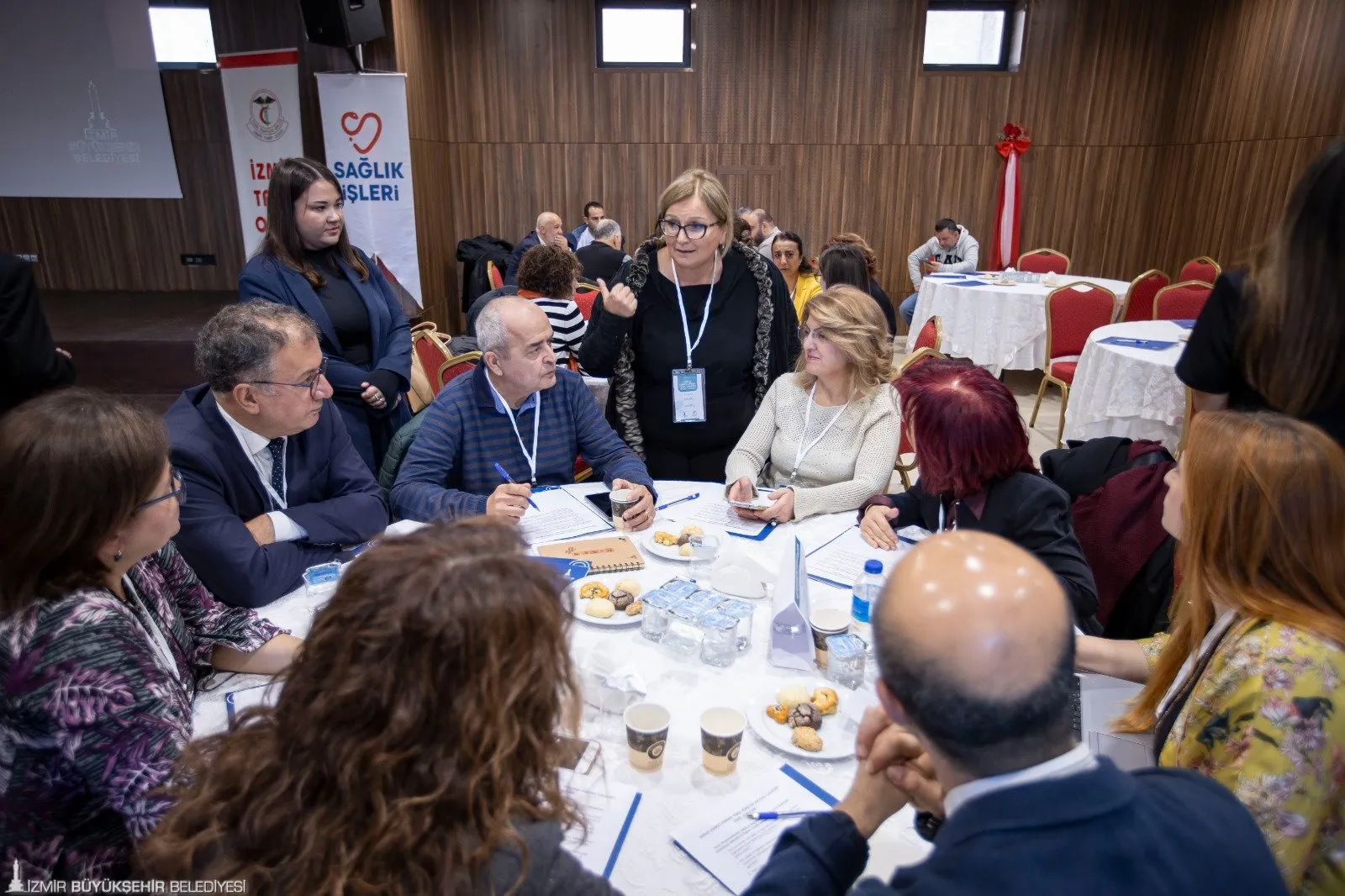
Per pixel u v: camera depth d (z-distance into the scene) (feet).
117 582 3.51
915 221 25.31
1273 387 4.80
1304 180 4.56
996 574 2.09
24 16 18.74
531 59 23.95
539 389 6.87
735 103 24.36
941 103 24.40
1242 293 4.90
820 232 25.35
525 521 6.29
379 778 1.95
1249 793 3.12
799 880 2.56
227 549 4.99
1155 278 17.56
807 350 7.25
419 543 2.18
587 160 24.72
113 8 18.79
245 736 2.24
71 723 2.92
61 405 3.13
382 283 9.30
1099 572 6.03
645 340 8.11
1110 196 25.34
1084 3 23.80
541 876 2.03
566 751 2.27
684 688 4.21
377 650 1.98
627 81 24.17
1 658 2.96
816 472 7.28
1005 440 5.14
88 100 19.34
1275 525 3.29
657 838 3.23
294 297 8.45
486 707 1.98
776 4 23.62
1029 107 24.49
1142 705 4.03
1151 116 24.71
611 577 5.41
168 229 22.52
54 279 22.80
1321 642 3.15
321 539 5.63
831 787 3.55
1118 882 1.95
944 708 2.03
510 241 25.22
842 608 5.02
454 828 1.98
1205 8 23.13
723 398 8.18
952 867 2.00
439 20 23.09
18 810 3.02
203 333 5.28
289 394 5.33
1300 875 3.20
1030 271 22.97
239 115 16.78
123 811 2.95
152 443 3.24
